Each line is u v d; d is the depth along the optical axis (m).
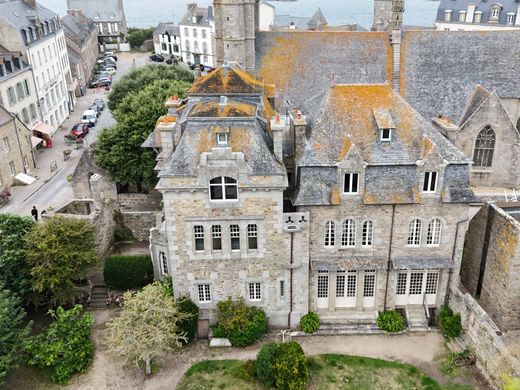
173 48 155.12
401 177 36.06
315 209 36.12
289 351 33.81
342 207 36.22
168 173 33.94
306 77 55.81
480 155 54.69
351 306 40.06
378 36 57.00
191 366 36.06
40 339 36.16
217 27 57.59
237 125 35.28
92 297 43.31
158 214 42.22
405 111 37.69
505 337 36.97
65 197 60.31
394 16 57.81
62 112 93.25
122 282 43.09
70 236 39.50
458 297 37.62
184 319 37.22
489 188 55.59
